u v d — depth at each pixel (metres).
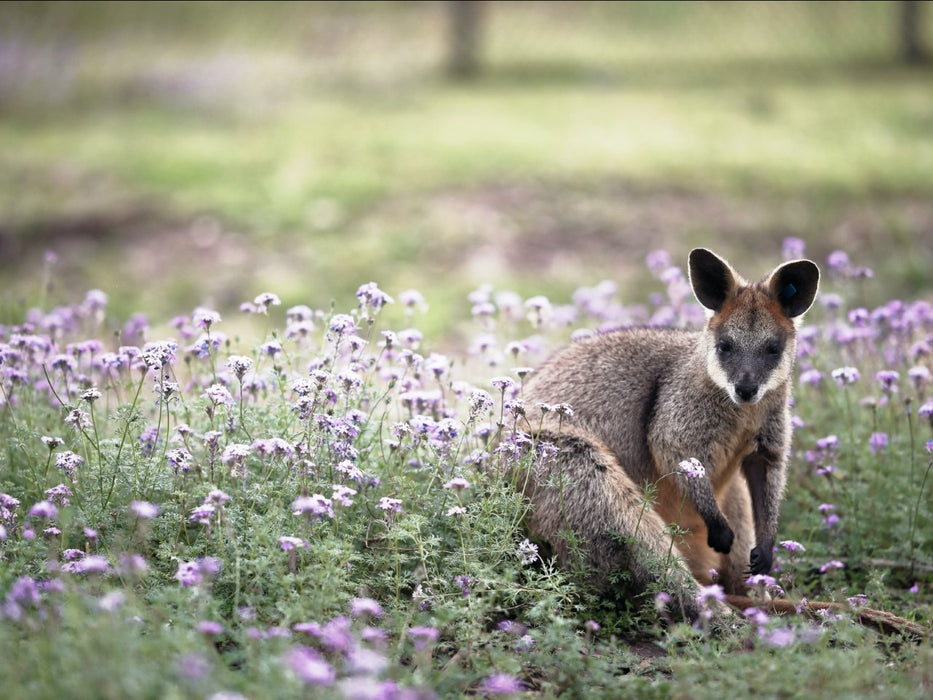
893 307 12.02
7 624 6.63
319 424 8.60
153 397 11.09
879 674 7.06
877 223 22.42
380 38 46.09
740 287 9.52
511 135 29.16
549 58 41.94
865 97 33.91
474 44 40.56
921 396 11.41
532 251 21.78
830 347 12.41
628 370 9.78
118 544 7.92
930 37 42.19
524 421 9.43
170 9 49.59
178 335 13.19
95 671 5.68
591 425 9.61
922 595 9.50
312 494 8.32
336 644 6.51
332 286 20.06
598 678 6.99
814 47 42.22
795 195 24.16
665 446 9.44
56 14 48.38
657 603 7.63
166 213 23.80
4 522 8.01
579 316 15.95
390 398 10.09
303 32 47.47
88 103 37.81
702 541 9.76
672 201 23.97
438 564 8.41
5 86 39.75
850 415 11.34
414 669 7.07
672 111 32.53
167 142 30.27
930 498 10.38
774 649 7.29
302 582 7.39
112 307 18.97
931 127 29.97
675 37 44.47
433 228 22.58
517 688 7.02
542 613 7.47
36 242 22.56
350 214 23.48
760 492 9.61
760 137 29.02
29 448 9.23
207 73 41.50
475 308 11.61
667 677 7.59
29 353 10.41
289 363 9.47
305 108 34.84
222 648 7.25
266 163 27.16
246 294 19.72
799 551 9.63
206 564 6.74
